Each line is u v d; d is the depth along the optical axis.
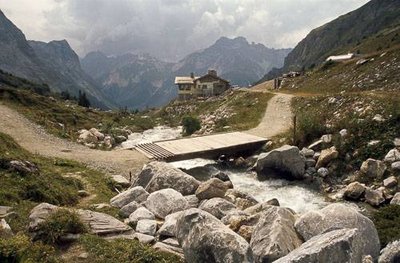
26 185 19.56
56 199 19.97
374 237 12.89
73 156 36.38
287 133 44.66
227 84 131.25
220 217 17.06
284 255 11.86
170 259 12.76
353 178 31.88
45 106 61.28
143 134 66.94
